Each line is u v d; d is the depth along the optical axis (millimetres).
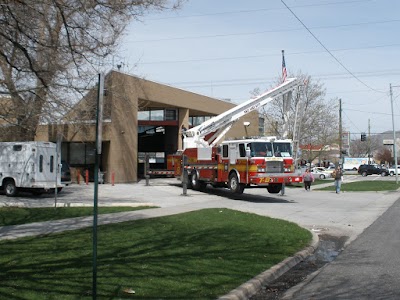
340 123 52031
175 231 11969
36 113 17578
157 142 46219
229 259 8859
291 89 29812
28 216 14562
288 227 13453
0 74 13898
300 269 9055
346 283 7711
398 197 27625
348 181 48281
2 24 10062
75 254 8641
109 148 32875
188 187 27844
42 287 6359
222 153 23656
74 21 10523
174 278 7238
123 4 10742
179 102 39969
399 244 11484
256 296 7098
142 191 26656
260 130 55344
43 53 11141
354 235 13227
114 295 6191
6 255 8453
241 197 24609
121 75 28484
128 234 11266
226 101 48719
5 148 21953
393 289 7238
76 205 18000
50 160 22250
